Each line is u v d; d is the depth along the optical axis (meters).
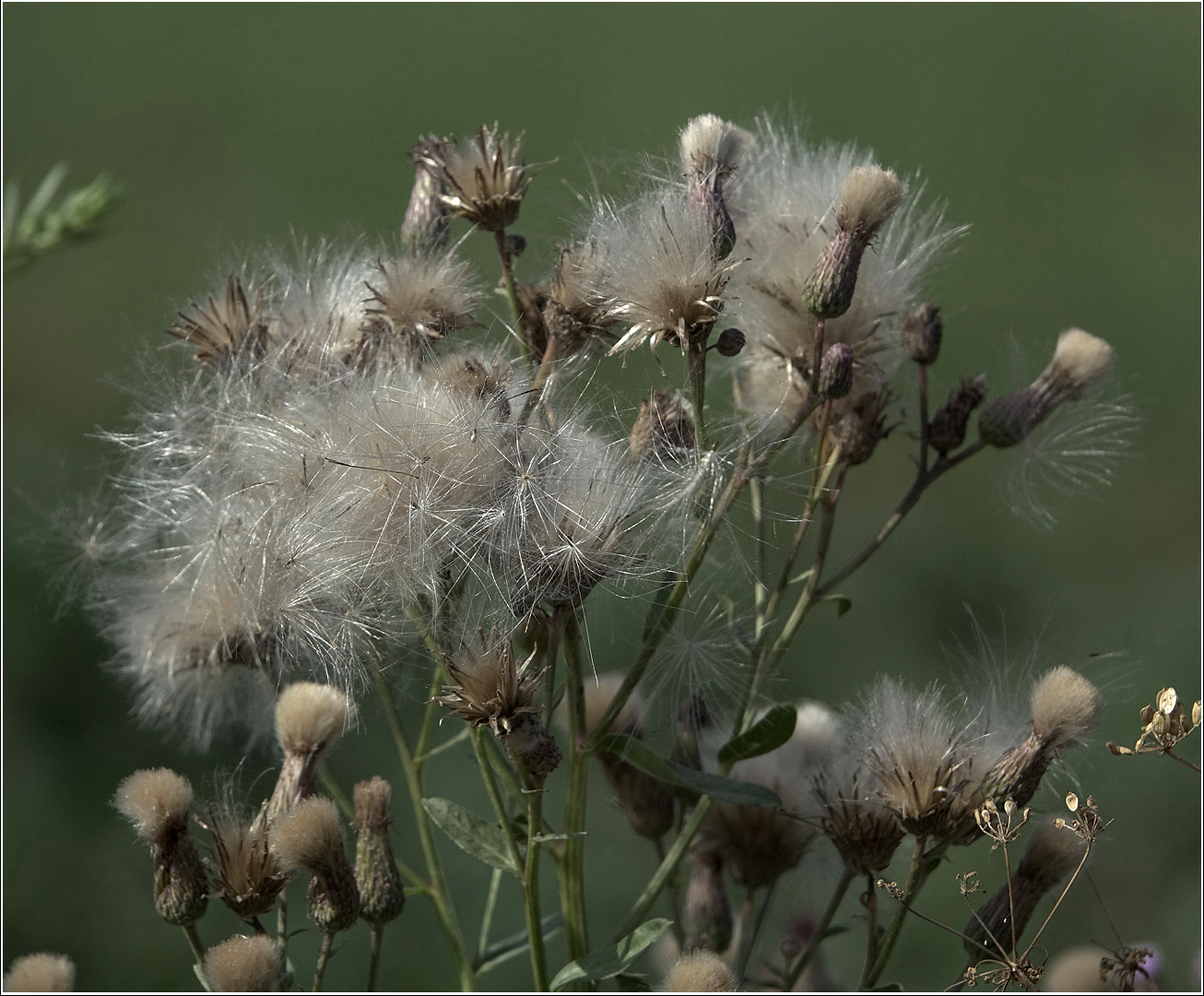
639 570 0.90
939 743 0.90
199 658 0.93
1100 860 1.09
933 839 0.92
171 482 0.93
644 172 0.92
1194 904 1.12
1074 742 0.90
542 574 0.89
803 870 0.95
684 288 0.90
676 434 0.91
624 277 0.90
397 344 0.92
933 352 0.93
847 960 1.11
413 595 0.90
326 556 0.90
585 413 0.91
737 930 0.96
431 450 0.90
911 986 1.11
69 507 0.97
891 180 0.91
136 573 0.95
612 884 1.12
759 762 0.94
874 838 0.91
